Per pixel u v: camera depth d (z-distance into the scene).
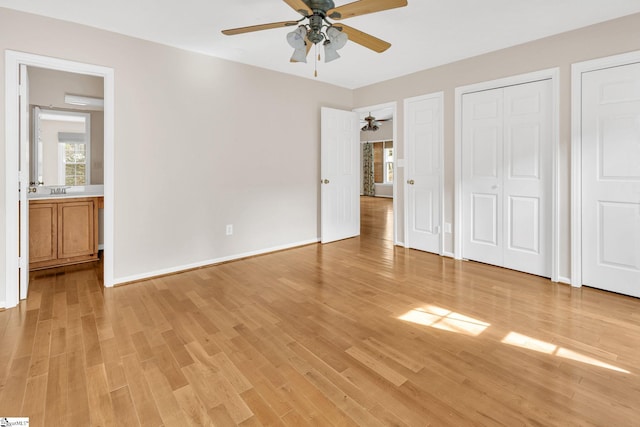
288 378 1.79
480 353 2.02
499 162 3.68
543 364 1.90
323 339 2.20
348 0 2.64
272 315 2.57
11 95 2.65
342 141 5.14
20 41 2.68
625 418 1.48
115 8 2.68
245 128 4.12
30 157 4.09
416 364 1.91
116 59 3.14
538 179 3.39
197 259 3.80
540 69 3.29
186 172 3.66
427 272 3.60
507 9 2.72
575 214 3.11
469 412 1.53
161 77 3.42
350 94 5.32
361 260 4.09
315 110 4.87
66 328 2.36
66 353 2.03
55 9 2.68
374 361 1.95
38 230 3.75
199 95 3.71
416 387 1.71
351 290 3.09
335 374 1.83
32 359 1.96
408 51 3.65
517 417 1.49
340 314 2.58
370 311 2.63
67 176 4.32
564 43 3.12
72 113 4.32
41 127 4.14
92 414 1.53
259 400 1.62
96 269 3.78
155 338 2.22
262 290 3.10
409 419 1.49
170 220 3.57
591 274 3.09
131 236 3.33
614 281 2.96
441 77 4.12
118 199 3.23
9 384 1.73
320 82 4.89
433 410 1.54
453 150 4.06
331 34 2.20
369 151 12.66
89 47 2.99
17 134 2.71
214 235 3.92
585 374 1.80
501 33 3.18
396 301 2.83
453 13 2.79
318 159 4.98
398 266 3.83
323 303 2.79
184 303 2.80
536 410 1.54
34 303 2.80
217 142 3.88
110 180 3.16
